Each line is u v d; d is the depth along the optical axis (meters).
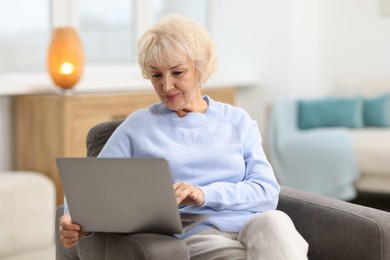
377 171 5.05
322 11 6.33
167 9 5.87
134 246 1.98
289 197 2.49
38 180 4.04
